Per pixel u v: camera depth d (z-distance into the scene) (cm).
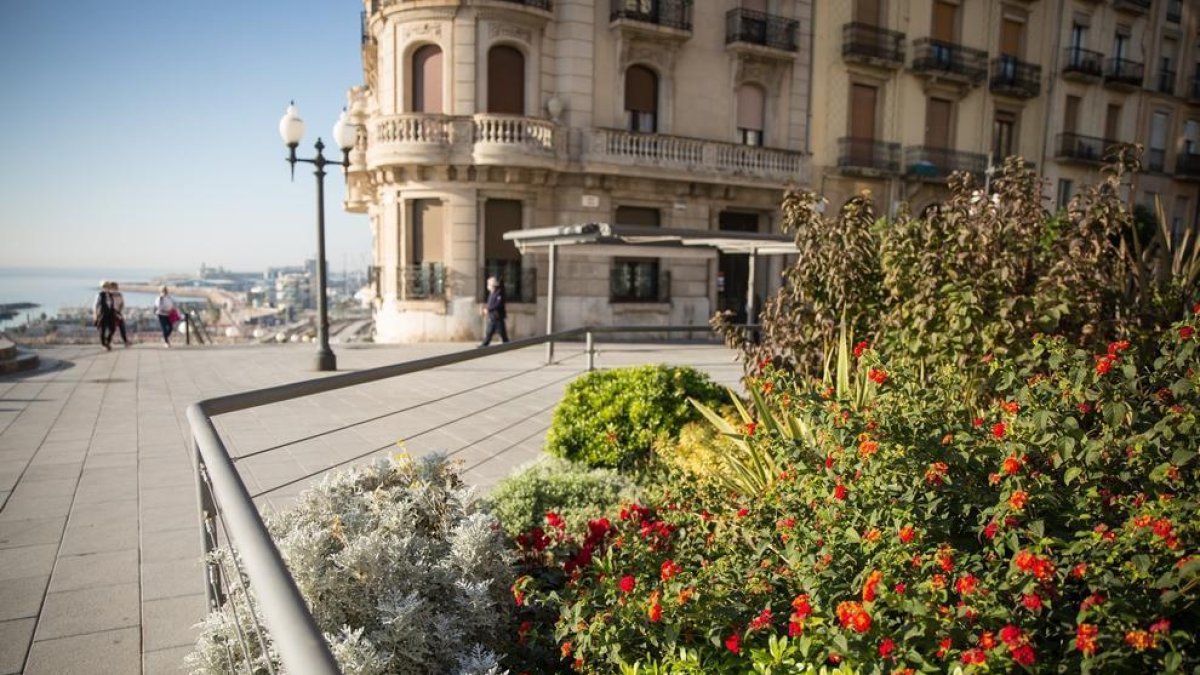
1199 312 294
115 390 1069
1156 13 3028
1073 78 2791
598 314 2072
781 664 195
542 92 1983
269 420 840
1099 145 2873
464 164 1897
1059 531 211
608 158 1998
